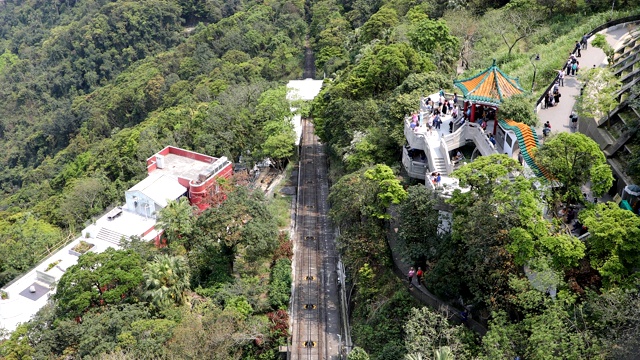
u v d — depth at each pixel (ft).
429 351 144.15
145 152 352.28
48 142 650.84
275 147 322.75
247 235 226.58
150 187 282.36
